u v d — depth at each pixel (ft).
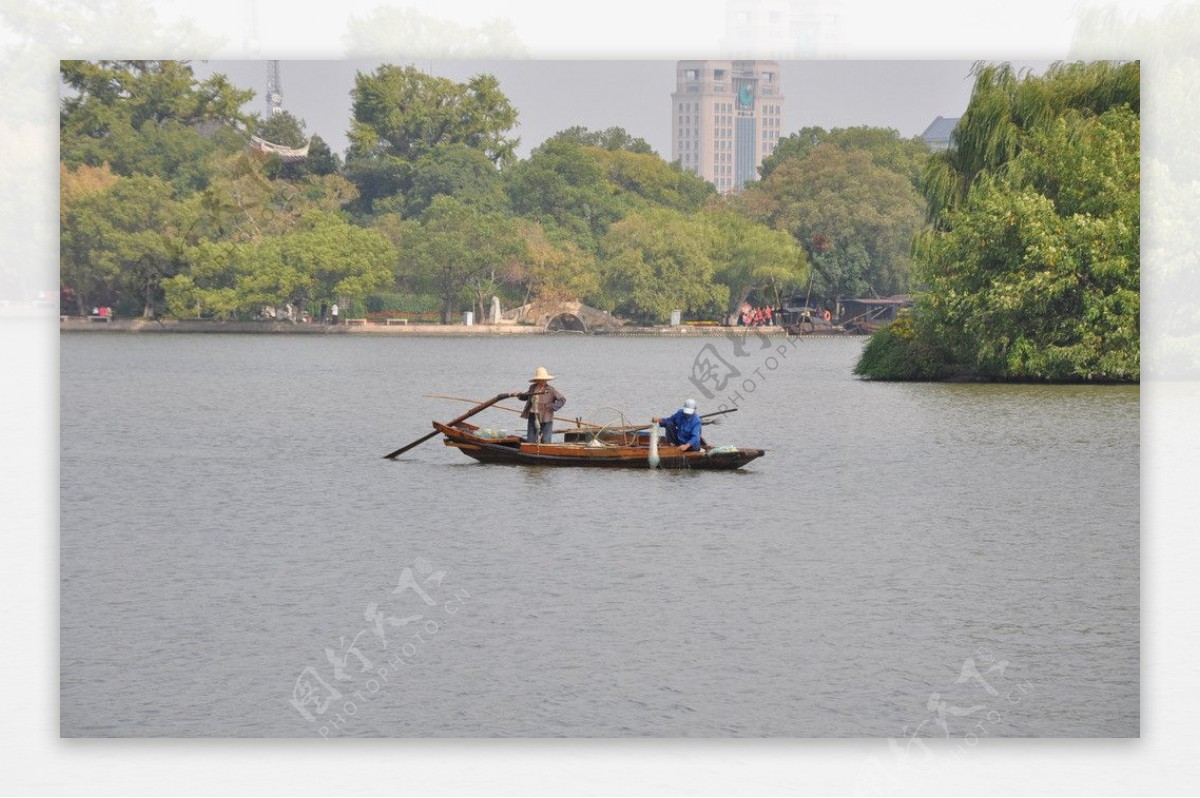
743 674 140.67
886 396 428.97
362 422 380.78
